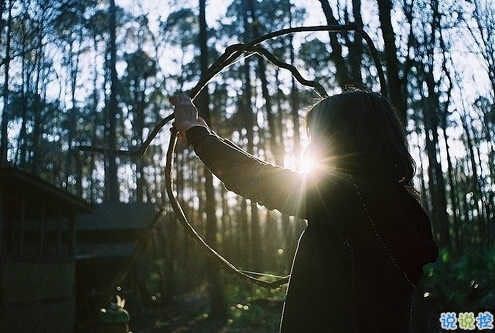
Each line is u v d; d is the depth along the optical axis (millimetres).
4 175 10859
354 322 1320
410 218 1388
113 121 37375
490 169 21094
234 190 1415
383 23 8094
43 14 23688
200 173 46750
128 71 41406
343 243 1346
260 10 31859
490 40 10375
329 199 1359
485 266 13891
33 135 30547
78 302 18344
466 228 27062
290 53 28984
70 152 38406
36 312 12648
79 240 25484
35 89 28125
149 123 44656
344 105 1444
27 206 12570
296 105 29516
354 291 1331
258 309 17844
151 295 25875
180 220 1771
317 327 1331
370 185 1372
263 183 1380
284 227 30953
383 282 1336
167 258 32875
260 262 30156
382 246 1337
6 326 11078
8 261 11383
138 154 1871
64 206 14891
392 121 1459
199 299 31281
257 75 34781
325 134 1436
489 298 12273
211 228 20203
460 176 27938
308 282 1369
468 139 22438
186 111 1560
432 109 20406
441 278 13805
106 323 9055
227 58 1869
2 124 24781
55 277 14039
